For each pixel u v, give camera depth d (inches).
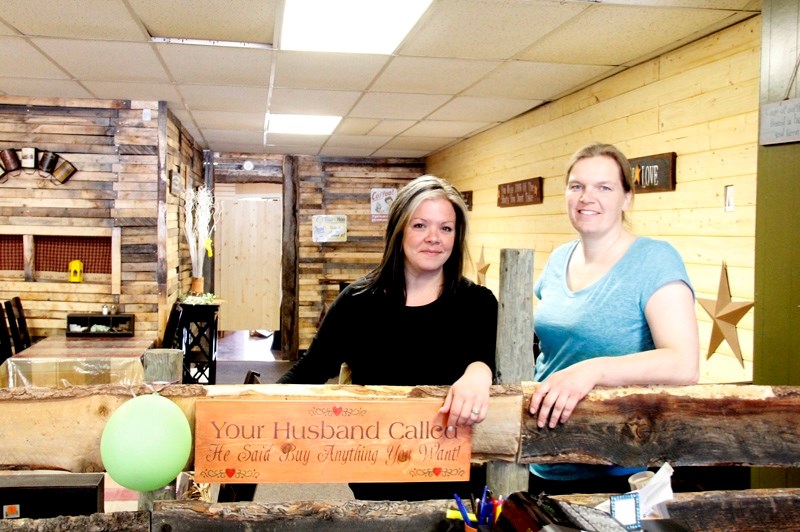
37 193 201.9
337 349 65.7
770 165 90.4
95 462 43.3
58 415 43.1
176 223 235.1
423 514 45.2
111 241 206.8
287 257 339.6
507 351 50.1
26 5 114.1
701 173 125.7
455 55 141.2
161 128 204.5
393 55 142.5
